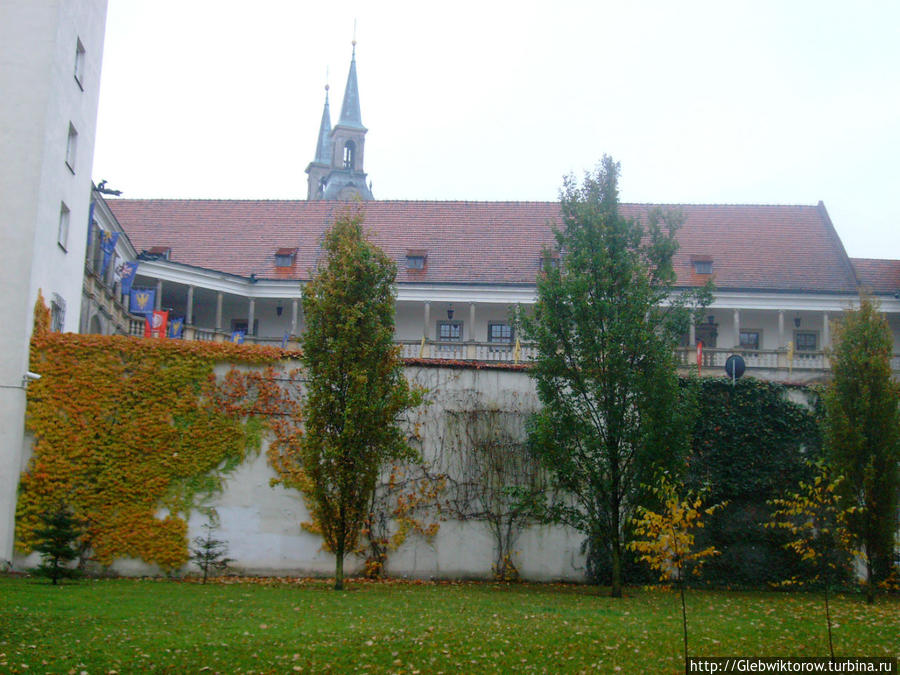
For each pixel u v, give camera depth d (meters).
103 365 24.58
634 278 23.36
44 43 25.14
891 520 21.80
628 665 12.80
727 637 14.92
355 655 13.03
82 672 11.70
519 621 16.22
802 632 15.58
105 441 24.27
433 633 14.63
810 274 46.19
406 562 24.86
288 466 24.64
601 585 24.83
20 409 23.88
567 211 24.17
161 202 50.56
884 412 22.31
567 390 24.33
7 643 12.98
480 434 25.56
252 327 45.06
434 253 47.16
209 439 24.62
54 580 20.89
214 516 24.41
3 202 24.30
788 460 25.56
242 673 12.05
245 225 49.31
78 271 28.53
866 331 23.00
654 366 22.64
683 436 22.53
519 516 25.22
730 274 46.09
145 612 16.19
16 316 23.95
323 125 123.12
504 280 45.53
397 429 22.25
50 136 25.14
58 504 23.69
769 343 45.78
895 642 14.78
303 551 24.45
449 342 39.12
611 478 22.66
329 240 23.00
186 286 43.38
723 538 25.12
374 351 22.12
